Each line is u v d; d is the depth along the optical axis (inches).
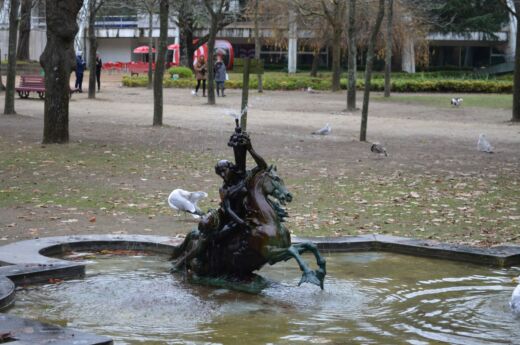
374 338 238.8
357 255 368.8
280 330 245.4
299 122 1128.2
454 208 502.3
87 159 682.2
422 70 2783.0
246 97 647.8
